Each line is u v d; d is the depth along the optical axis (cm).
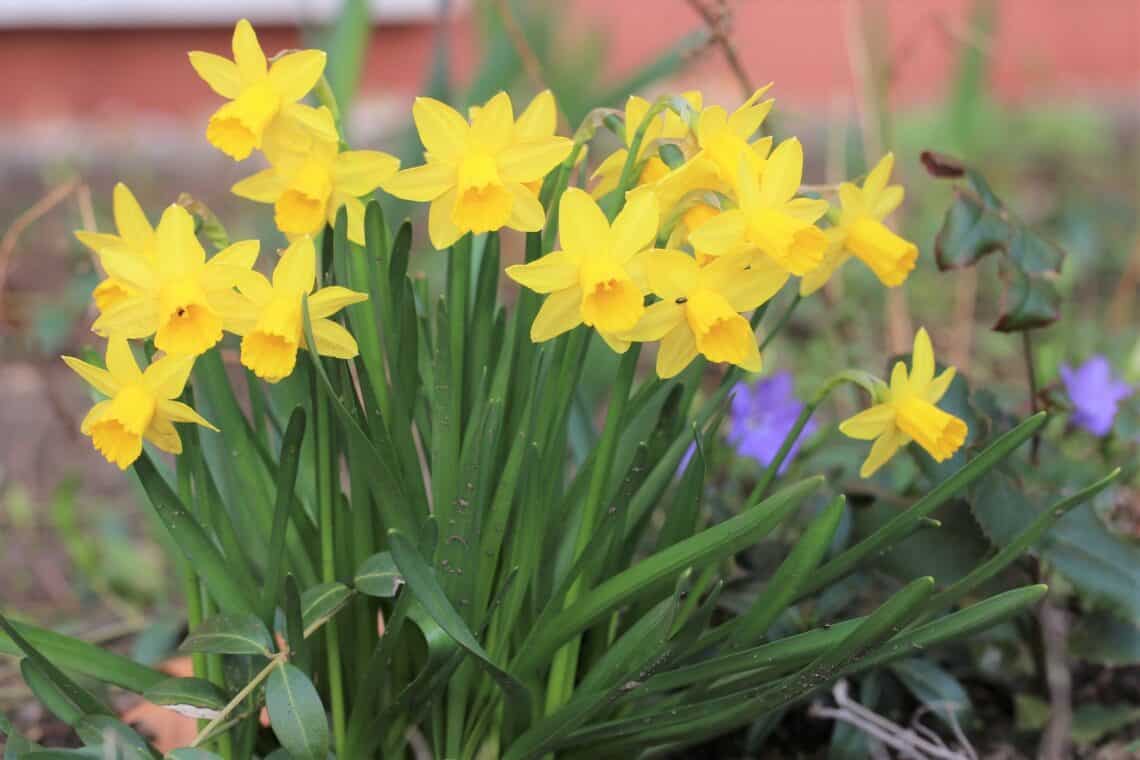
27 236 203
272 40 266
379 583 81
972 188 95
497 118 77
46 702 83
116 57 267
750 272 78
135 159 245
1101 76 305
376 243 81
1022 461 95
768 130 105
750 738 94
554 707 85
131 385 78
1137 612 91
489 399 81
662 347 79
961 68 212
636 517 86
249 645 81
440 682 82
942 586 94
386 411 83
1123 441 106
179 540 82
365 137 253
